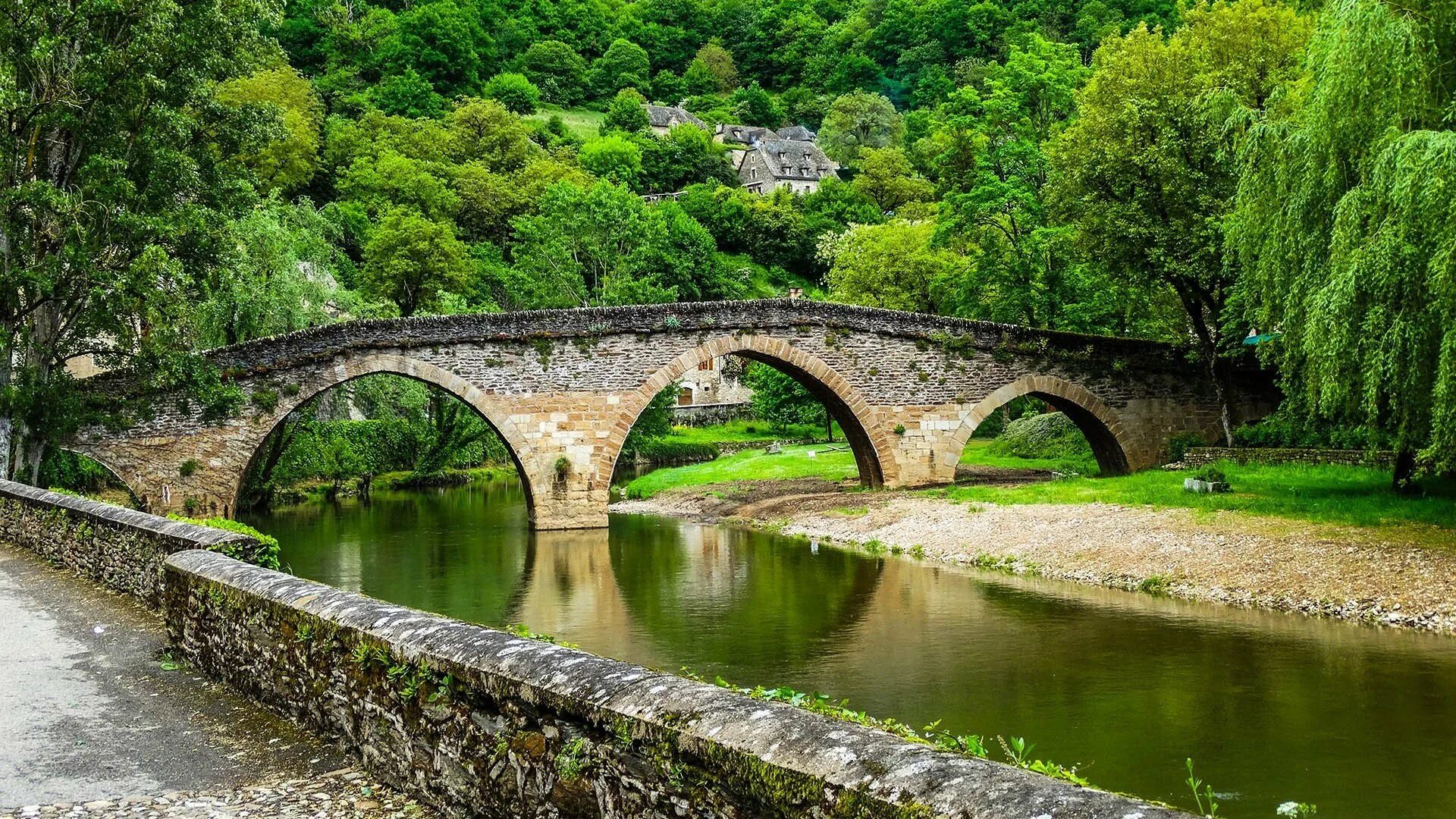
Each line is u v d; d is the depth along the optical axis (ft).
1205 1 112.37
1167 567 69.41
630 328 108.68
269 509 135.03
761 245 328.08
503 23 439.22
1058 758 36.50
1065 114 198.80
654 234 242.99
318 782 21.07
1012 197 139.23
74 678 30.07
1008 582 71.97
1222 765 35.40
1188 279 110.22
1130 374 121.19
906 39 435.53
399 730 20.42
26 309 74.38
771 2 504.84
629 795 14.76
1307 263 63.62
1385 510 71.72
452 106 355.15
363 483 162.20
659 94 463.01
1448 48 60.49
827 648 53.72
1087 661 49.57
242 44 82.38
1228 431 116.26
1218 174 103.45
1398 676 45.24
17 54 73.82
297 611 24.86
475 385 104.99
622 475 188.75
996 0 403.75
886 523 97.40
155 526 40.96
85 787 21.18
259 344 98.84
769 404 206.28
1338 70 60.23
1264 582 63.31
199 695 28.02
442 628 19.99
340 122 302.86
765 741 12.98
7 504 62.64
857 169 400.67
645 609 65.57
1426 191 53.72
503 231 287.89
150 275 74.64
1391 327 57.16
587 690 15.72
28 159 75.41
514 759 17.03
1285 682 44.91
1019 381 118.21
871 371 114.93
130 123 77.25
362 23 382.01
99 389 92.84
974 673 47.88
